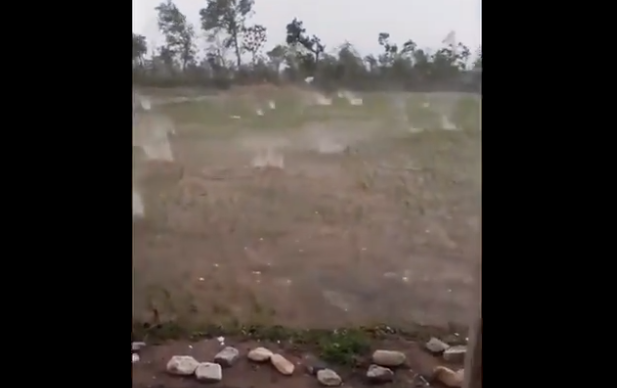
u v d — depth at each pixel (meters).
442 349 1.87
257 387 1.87
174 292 1.93
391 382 1.85
